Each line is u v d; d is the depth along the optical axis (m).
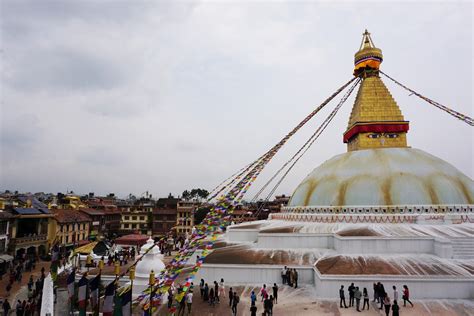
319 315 17.06
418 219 28.00
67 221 58.38
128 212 78.25
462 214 28.11
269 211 87.19
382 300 17.75
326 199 31.53
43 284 27.69
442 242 22.75
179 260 15.19
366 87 37.44
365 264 21.73
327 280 19.56
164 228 74.50
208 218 16.48
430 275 19.30
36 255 50.56
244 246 28.98
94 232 64.19
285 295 19.97
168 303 18.77
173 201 82.00
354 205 29.69
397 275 19.42
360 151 34.53
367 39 40.19
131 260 34.19
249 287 21.69
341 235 25.23
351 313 17.22
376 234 25.19
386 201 29.05
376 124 35.47
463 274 19.58
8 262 43.84
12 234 48.84
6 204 51.50
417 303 18.19
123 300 13.90
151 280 14.71
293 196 37.44
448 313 16.89
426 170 30.64
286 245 26.81
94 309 15.85
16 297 31.08
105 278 24.50
